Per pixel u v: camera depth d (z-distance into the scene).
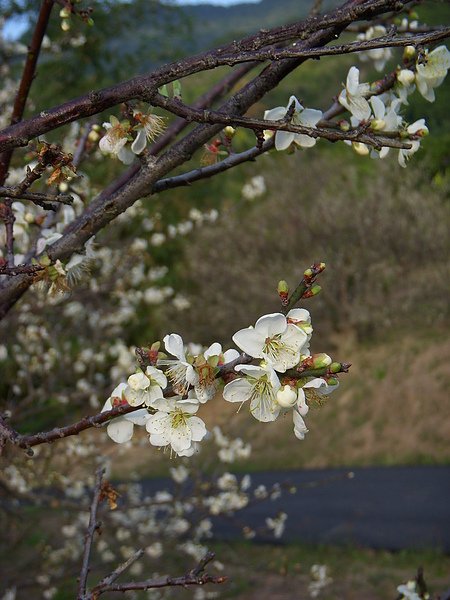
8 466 5.01
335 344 14.36
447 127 14.80
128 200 1.76
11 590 5.47
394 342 13.86
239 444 6.20
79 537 6.93
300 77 16.28
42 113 1.32
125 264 7.02
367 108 1.82
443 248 13.78
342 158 15.58
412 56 1.82
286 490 10.23
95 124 2.37
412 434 11.59
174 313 13.74
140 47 13.94
